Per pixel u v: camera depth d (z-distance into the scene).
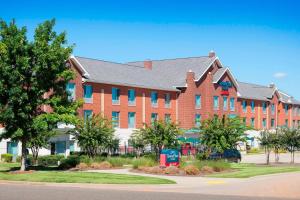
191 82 69.00
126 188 23.72
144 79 65.69
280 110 97.56
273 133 49.78
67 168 36.41
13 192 21.58
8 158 45.47
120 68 65.38
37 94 30.20
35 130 30.78
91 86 56.12
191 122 68.38
